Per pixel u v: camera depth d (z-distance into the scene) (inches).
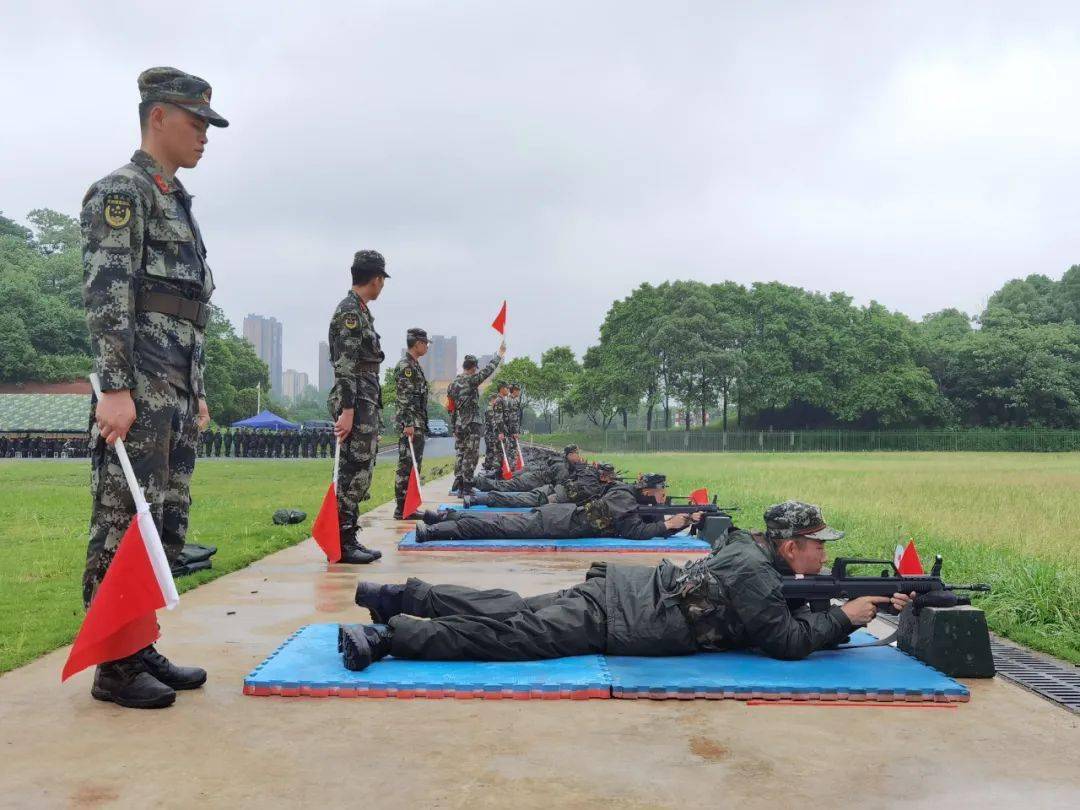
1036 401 2839.6
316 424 2458.2
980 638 184.9
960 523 472.1
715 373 2632.9
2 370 2765.7
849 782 126.5
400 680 166.6
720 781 126.3
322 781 125.1
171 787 122.7
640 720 152.9
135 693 157.8
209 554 309.7
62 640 211.3
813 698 164.6
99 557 164.4
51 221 3954.2
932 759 136.2
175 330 173.0
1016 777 129.3
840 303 2955.2
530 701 163.5
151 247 170.2
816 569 196.5
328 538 309.1
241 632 219.9
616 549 374.3
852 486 808.3
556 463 596.4
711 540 386.6
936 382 2967.5
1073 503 616.4
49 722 150.5
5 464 1402.6
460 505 590.6
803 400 2815.0
